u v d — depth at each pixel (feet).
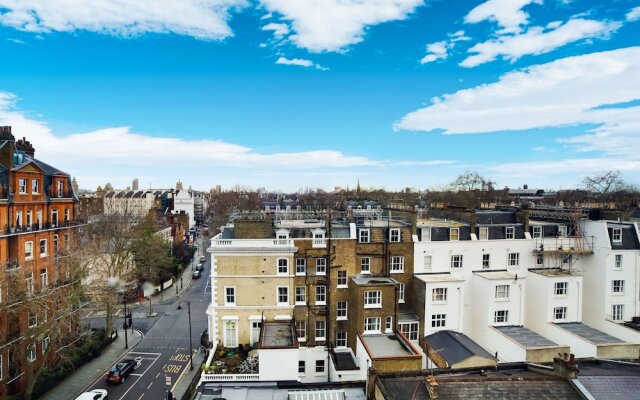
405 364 114.62
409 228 158.20
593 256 162.40
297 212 197.98
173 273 303.27
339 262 148.87
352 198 527.81
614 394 74.49
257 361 130.00
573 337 134.10
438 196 477.77
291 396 99.91
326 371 145.89
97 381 146.72
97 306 199.11
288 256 146.00
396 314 139.64
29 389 123.65
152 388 141.28
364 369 123.85
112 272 216.95
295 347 119.65
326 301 147.84
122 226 249.34
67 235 180.14
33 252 156.66
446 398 74.13
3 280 118.32
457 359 119.85
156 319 217.97
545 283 150.00
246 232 148.46
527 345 126.93
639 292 158.81
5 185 143.74
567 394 75.20
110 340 182.29
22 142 172.04
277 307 145.28
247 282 145.38
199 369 152.97
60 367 145.48
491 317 147.95
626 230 161.68
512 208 199.31
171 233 344.69
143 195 633.20
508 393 75.15
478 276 154.71
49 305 133.39
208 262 376.27
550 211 194.49
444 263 158.30
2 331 123.75
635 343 126.93
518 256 163.53
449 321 146.61
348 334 148.36
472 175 467.11
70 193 186.91
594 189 352.49
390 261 154.81
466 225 164.66
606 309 156.87
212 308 145.28
